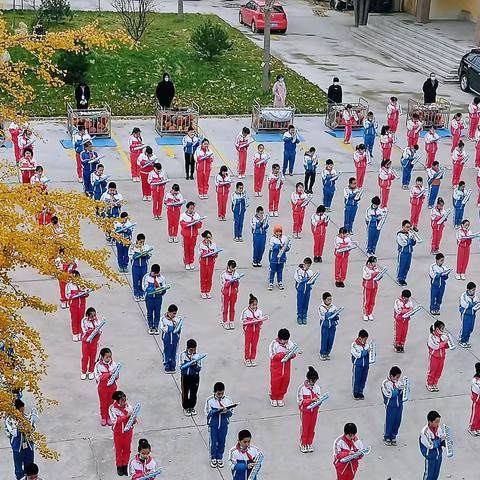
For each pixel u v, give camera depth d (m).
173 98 34.94
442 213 22.95
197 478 14.68
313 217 22.27
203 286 20.45
